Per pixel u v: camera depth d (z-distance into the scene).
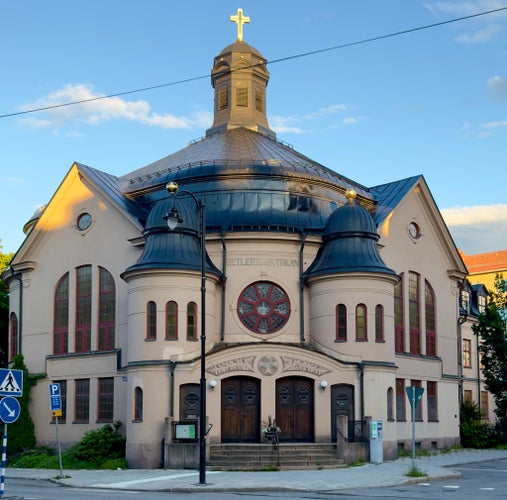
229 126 50.97
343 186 44.41
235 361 35.91
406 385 43.75
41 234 45.50
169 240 37.31
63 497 21.19
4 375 20.22
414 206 46.88
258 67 52.81
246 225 40.06
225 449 33.31
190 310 36.62
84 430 41.56
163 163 47.69
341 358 37.34
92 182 43.34
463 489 24.00
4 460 20.08
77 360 42.59
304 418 36.56
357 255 38.56
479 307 59.44
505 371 48.94
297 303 39.66
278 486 24.64
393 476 27.67
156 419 35.03
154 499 20.77
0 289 53.62
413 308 45.81
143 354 35.94
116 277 41.56
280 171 42.22
